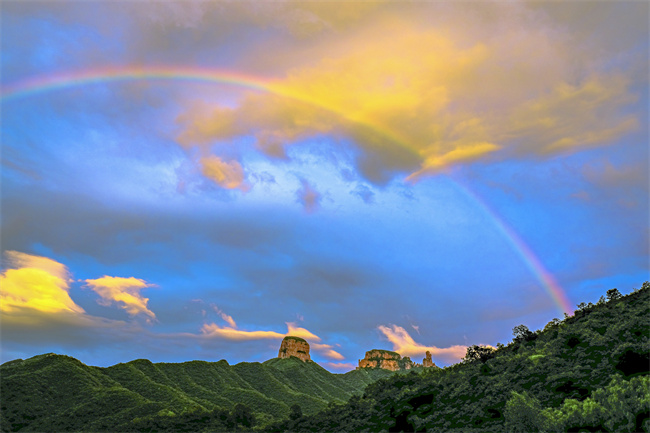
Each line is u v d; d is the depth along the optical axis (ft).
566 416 171.01
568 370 227.20
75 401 474.49
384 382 392.88
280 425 377.91
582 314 309.01
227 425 430.61
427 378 357.61
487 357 335.47
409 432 260.83
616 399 159.94
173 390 582.76
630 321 242.58
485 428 213.87
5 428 404.77
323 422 347.97
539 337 314.76
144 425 417.69
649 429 147.33
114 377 574.97
